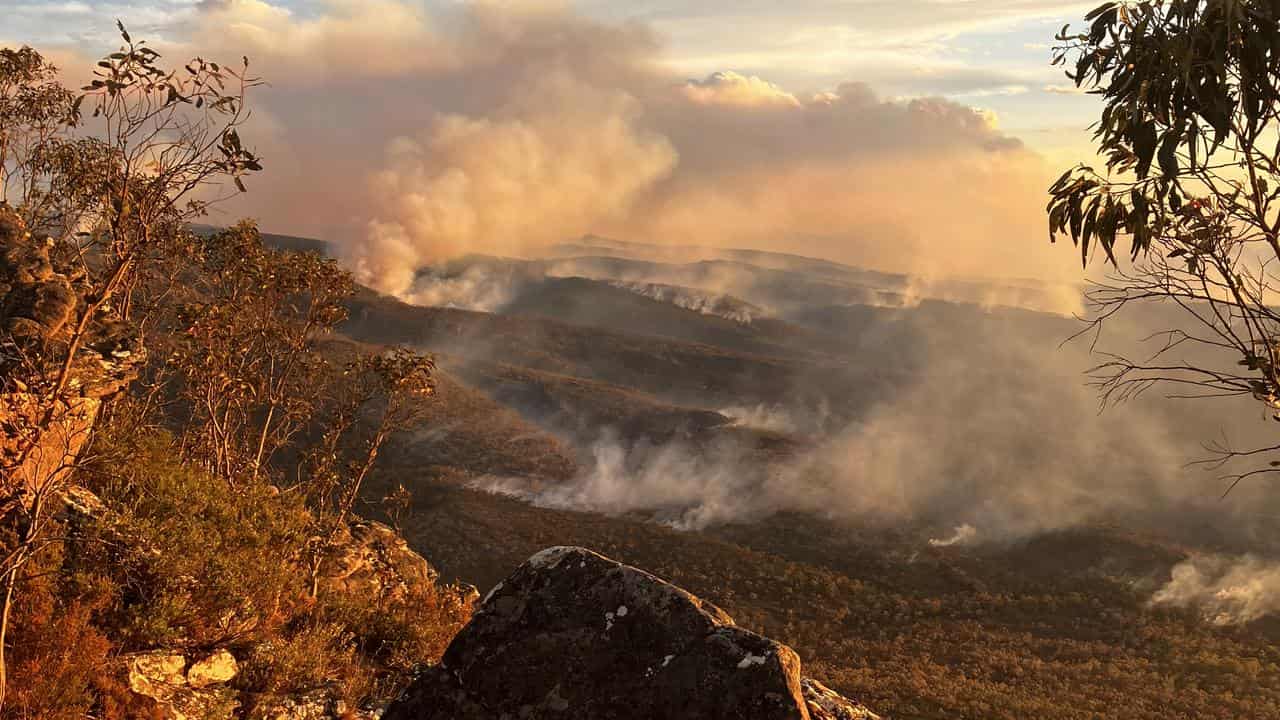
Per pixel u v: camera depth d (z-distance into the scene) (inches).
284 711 495.2
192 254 920.3
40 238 596.1
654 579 175.8
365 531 1060.5
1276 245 175.0
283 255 1017.5
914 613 5743.1
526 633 174.7
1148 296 187.2
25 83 807.1
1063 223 196.1
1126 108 179.3
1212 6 165.9
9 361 430.6
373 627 722.8
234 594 551.5
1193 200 180.9
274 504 818.2
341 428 1031.0
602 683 166.6
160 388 944.3
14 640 408.5
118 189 329.4
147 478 640.4
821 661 4709.6
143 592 506.0
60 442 483.5
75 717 383.6
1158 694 4242.1
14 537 412.8
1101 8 182.7
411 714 173.2
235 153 331.0
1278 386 176.1
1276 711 4025.6
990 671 4586.6
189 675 480.7
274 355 1023.0
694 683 161.3
